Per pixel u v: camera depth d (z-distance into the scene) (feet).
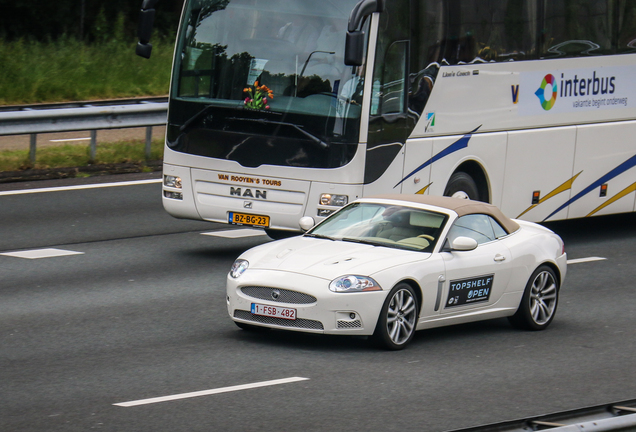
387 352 101.19
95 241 154.92
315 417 78.79
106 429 74.43
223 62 144.36
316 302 97.81
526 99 157.99
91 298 121.80
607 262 155.33
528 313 114.11
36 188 194.18
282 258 103.65
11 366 92.73
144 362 94.84
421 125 144.05
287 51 140.97
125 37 382.01
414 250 105.91
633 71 172.14
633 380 94.38
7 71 289.12
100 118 213.46
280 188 140.46
